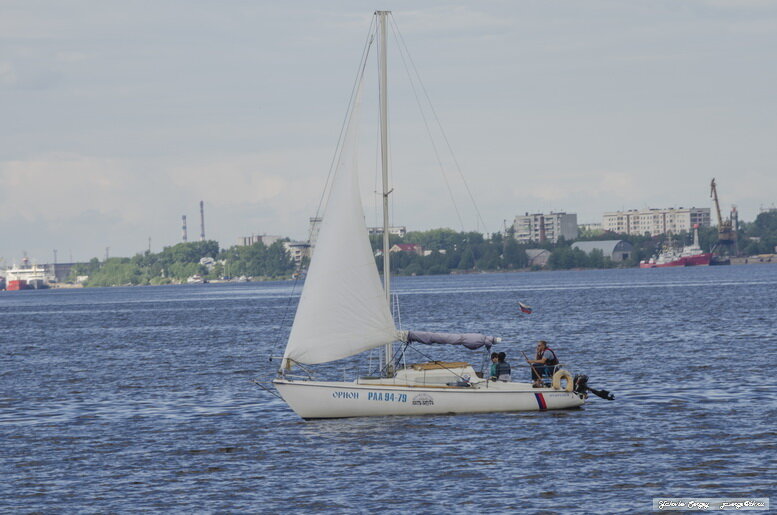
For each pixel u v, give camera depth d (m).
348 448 134.50
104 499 112.88
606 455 126.88
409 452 130.88
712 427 142.88
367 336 155.25
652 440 135.00
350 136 156.25
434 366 158.25
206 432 152.38
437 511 104.12
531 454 128.12
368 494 111.31
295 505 107.94
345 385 152.75
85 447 143.38
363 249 154.88
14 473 126.81
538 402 158.00
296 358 154.75
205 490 115.56
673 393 178.38
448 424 148.25
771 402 164.00
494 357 162.88
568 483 113.75
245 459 131.38
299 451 134.38
